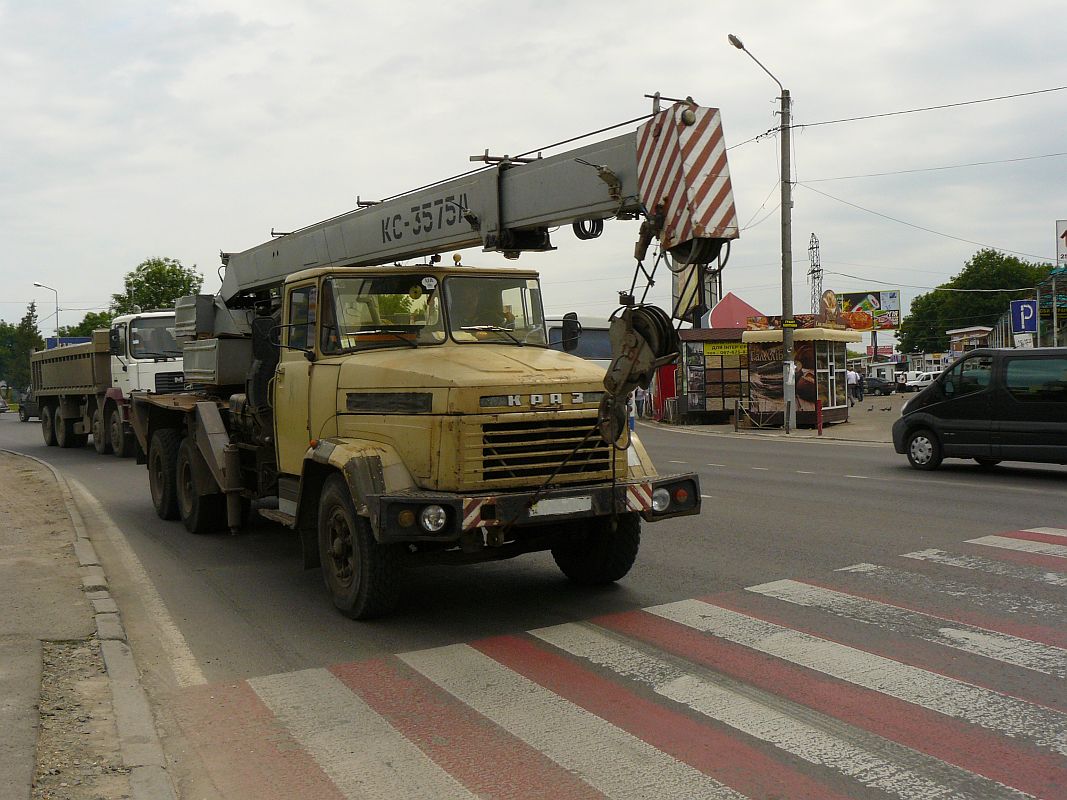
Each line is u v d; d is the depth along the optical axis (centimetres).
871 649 595
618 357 631
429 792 416
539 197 743
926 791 402
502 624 680
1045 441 1448
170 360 2053
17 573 840
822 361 2930
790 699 513
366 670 586
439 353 722
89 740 473
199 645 652
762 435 2634
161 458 1188
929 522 1047
